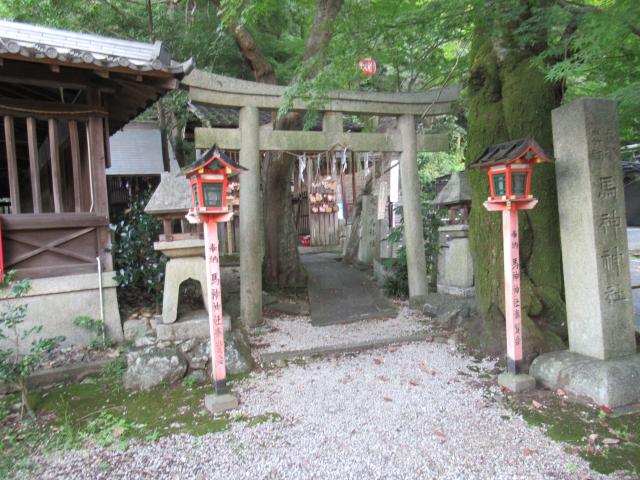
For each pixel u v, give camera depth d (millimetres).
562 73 3863
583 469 2941
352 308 7402
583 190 4094
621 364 3869
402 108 7363
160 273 5844
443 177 13445
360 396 4156
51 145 5223
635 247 12969
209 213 3914
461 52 6414
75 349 5148
